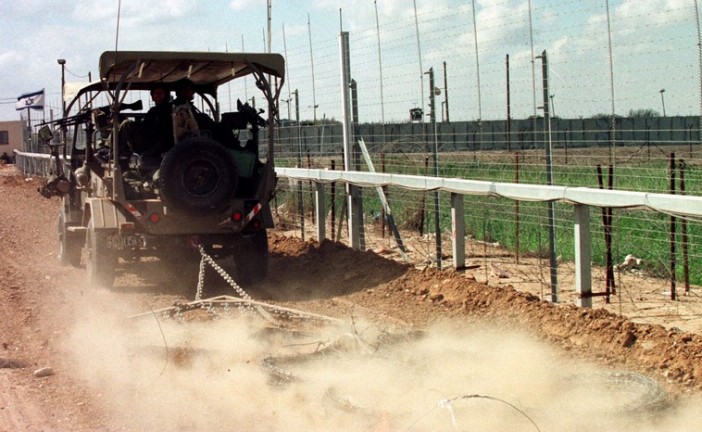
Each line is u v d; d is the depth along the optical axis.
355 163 13.91
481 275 11.52
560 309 8.65
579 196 8.40
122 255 11.59
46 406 6.51
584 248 8.62
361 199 13.25
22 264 14.05
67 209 13.70
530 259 12.73
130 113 12.51
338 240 14.16
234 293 11.34
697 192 10.81
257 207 11.66
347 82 13.72
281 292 11.39
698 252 10.61
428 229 13.62
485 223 13.05
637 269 11.26
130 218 11.27
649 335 7.65
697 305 9.45
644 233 11.66
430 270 10.90
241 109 12.65
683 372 6.95
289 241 15.22
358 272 11.88
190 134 11.49
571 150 14.21
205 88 14.04
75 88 13.07
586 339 7.98
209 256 11.34
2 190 30.20
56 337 8.69
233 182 11.12
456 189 10.34
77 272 13.26
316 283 11.88
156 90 12.12
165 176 10.86
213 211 11.08
